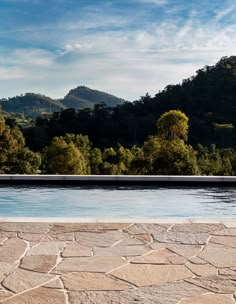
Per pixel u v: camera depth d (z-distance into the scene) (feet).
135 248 8.66
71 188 28.58
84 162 90.27
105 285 6.74
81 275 7.18
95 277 7.08
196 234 9.69
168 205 23.26
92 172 100.42
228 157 88.58
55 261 7.87
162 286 6.68
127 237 9.47
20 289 6.56
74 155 83.41
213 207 22.77
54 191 27.50
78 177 29.37
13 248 8.62
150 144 58.70
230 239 9.26
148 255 8.22
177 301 6.10
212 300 6.13
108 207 22.80
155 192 27.14
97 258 8.05
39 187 28.94
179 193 26.71
